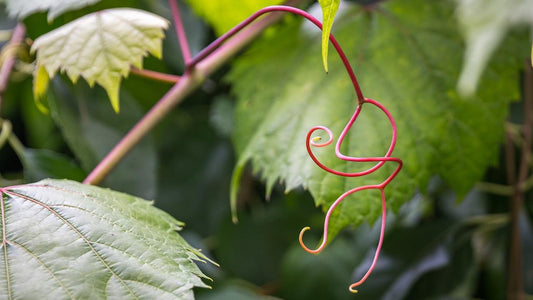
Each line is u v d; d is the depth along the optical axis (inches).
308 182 20.5
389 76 21.6
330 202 20.3
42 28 22.5
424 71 21.6
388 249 23.9
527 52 21.5
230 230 27.2
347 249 26.0
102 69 19.6
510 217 24.2
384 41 21.9
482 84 21.4
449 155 21.2
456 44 21.7
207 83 26.9
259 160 21.5
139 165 23.3
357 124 21.1
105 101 23.4
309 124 21.3
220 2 22.6
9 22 24.5
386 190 20.5
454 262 24.2
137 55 19.7
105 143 23.1
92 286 17.0
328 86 21.7
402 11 22.2
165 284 17.1
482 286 25.4
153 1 24.3
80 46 19.7
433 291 24.0
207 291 24.9
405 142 21.0
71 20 22.5
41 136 27.0
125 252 17.4
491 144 21.4
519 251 23.8
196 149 27.5
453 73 21.5
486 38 15.9
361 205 20.3
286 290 26.0
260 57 22.6
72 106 23.0
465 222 24.4
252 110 22.2
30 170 22.2
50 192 18.0
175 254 17.6
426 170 20.9
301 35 22.5
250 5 22.5
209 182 27.4
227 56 21.6
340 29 22.3
